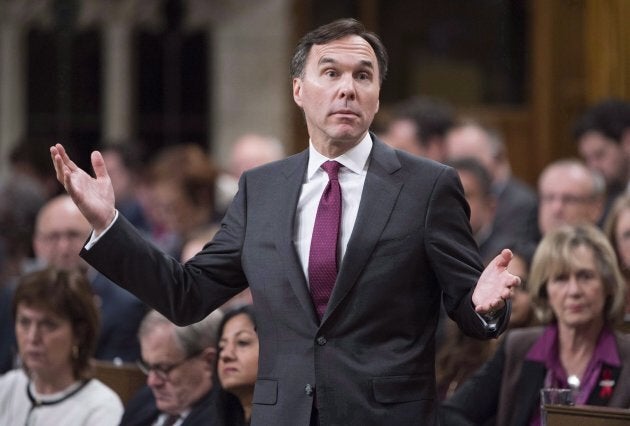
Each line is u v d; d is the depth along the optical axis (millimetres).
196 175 13930
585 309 7777
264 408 5996
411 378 5918
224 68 19453
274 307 6047
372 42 6223
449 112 14250
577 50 18719
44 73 19641
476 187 11500
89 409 8523
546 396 7066
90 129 19625
